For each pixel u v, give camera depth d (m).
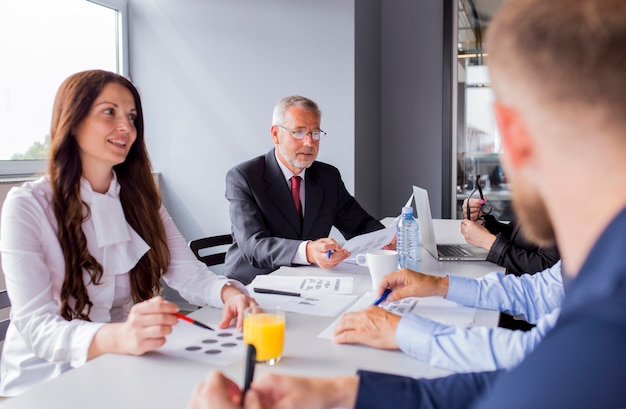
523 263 1.82
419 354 1.05
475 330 1.05
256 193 2.41
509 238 2.25
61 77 3.26
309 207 2.53
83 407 0.85
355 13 3.26
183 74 3.64
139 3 3.69
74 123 1.48
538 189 0.43
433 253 2.05
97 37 3.54
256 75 3.49
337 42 3.30
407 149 4.18
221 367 1.01
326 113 3.36
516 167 0.44
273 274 1.79
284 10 3.39
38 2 3.08
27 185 1.50
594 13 0.38
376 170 4.01
